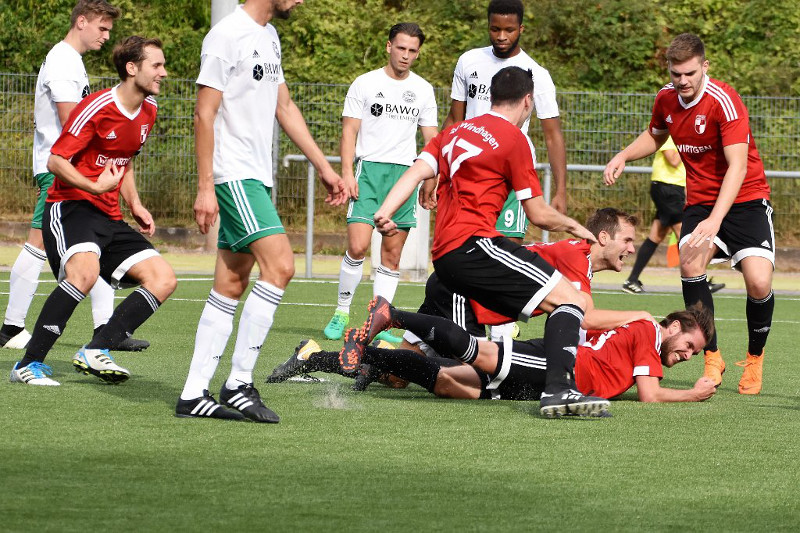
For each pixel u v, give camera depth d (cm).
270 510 986
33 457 1163
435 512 993
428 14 5644
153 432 1309
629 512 1009
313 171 3856
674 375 1988
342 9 5669
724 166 1830
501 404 1585
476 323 1753
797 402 1705
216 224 4534
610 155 4541
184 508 986
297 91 4606
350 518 965
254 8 1398
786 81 5372
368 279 3800
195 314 2688
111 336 1642
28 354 1652
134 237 1691
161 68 1631
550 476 1141
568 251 1642
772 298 1795
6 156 4594
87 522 935
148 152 4594
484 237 1483
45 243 1673
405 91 2444
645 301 3297
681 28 5659
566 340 1462
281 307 2944
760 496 1081
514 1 2089
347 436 1318
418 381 1617
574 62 5562
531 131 4716
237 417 1395
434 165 1534
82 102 1606
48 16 5697
